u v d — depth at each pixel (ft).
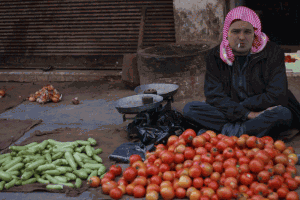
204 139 10.62
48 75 24.29
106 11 22.97
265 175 9.19
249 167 9.51
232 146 10.64
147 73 18.17
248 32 11.29
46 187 10.52
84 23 23.62
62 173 11.26
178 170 10.11
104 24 23.31
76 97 19.61
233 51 11.88
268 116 11.68
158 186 9.62
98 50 23.95
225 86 12.85
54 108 18.85
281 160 9.95
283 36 29.68
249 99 12.17
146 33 22.61
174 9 20.84
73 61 24.59
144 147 12.39
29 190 10.44
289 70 19.88
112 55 23.77
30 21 24.54
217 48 12.73
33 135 15.06
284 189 8.94
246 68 12.19
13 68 25.82
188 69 17.54
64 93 21.57
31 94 20.80
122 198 9.72
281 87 11.76
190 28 20.84
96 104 18.95
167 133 12.32
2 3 24.63
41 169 11.10
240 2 20.04
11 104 19.89
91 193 10.13
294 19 30.17
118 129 15.05
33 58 25.32
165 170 10.07
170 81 17.85
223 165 9.75
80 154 12.11
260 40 11.72
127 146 12.84
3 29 25.26
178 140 10.94
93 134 14.83
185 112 13.12
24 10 24.38
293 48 26.43
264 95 11.99
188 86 17.88
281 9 30.27
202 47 18.63
